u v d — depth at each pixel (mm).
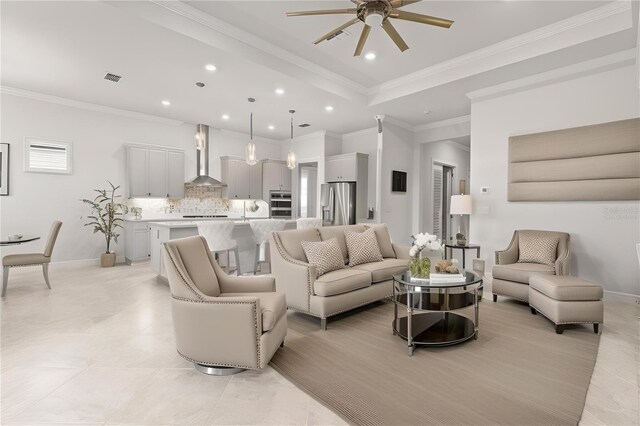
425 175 7574
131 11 3018
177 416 1733
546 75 4254
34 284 4500
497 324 3053
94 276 5008
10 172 5227
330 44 4051
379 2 2289
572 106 4086
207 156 7324
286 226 5516
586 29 3418
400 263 3811
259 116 6441
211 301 2113
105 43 3570
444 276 2844
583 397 1886
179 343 2232
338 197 7105
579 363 2297
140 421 1691
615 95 3795
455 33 3746
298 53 4301
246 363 2092
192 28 3416
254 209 6934
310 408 1811
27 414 1738
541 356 2408
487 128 4852
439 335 2658
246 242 5312
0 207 5164
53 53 3832
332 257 3396
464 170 9047
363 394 1928
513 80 4496
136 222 5988
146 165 6445
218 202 7738
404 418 1709
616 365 2273
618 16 3225
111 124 6180
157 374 2162
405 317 3209
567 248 3721
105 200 6102
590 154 3963
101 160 6082
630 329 2922
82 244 5898
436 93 5008
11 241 3918
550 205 4305
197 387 2014
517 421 1676
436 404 1826
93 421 1690
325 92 4996
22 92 5195
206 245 2756
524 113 4484
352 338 2773
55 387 1997
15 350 2496
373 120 6625
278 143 8797
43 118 5477
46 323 3053
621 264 3809
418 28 3635
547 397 1887
